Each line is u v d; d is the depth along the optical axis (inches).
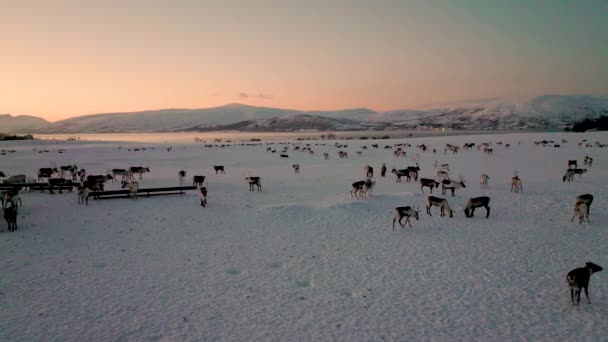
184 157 2559.1
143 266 565.6
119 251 632.4
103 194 1047.6
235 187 1278.3
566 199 959.6
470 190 1111.0
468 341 367.2
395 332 385.1
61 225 791.1
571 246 629.6
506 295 462.0
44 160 2381.9
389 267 558.3
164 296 467.2
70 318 411.2
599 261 561.9
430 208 904.9
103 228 769.6
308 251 632.4
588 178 1307.8
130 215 877.2
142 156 2647.6
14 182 1270.9
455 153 2445.9
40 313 421.1
